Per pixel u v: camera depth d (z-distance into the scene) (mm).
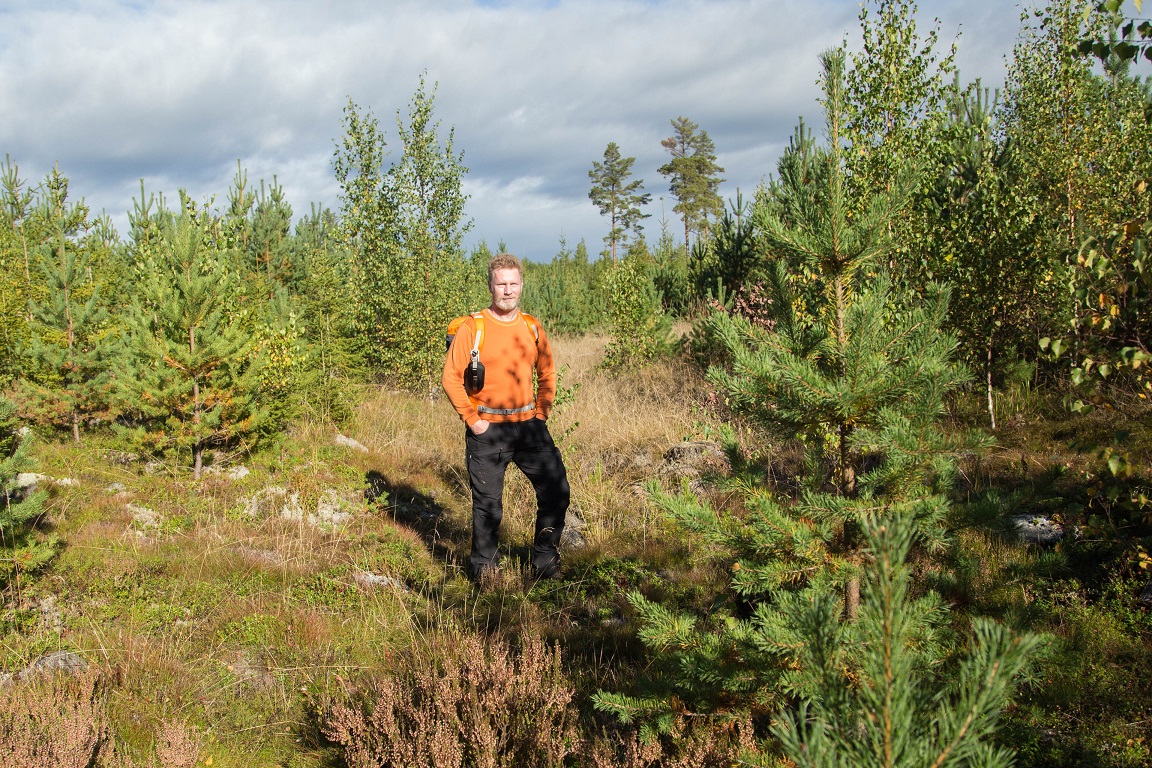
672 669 2854
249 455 7555
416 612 4520
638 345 12336
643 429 8469
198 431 6969
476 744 2807
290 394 9023
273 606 4477
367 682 3613
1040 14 9477
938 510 2344
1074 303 6633
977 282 7465
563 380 12125
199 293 7141
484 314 4910
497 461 4996
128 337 8359
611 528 6004
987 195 7719
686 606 4449
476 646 3361
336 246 16844
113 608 4293
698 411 8414
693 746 2561
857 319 2412
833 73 2598
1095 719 3006
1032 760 2711
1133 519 4207
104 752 2906
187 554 5176
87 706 3004
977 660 1387
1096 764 2697
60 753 2639
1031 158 9609
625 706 2750
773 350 2674
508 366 4918
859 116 7480
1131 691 3115
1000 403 7562
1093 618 3557
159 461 7215
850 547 2566
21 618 4059
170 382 7055
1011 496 2549
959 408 7754
